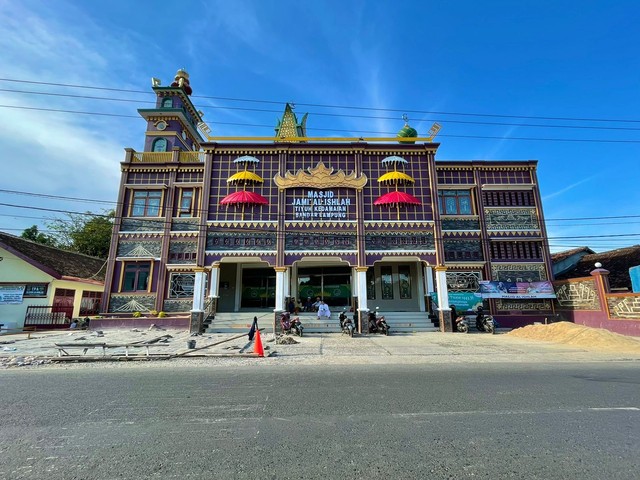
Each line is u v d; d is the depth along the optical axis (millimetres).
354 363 10203
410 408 5551
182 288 22469
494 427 4699
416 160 22422
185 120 28516
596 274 18562
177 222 23172
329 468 3566
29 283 21969
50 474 3480
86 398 6211
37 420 5055
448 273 23094
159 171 24141
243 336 17625
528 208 23922
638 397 6207
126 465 3660
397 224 21375
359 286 20422
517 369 9047
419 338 17078
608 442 4195
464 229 23578
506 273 23016
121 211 23375
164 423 4910
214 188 21656
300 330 17922
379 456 3838
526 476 3387
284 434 4477
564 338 15336
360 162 22062
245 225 21047
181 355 11141
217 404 5828
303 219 21266
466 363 10148
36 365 9922
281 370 9000
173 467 3611
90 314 25875
